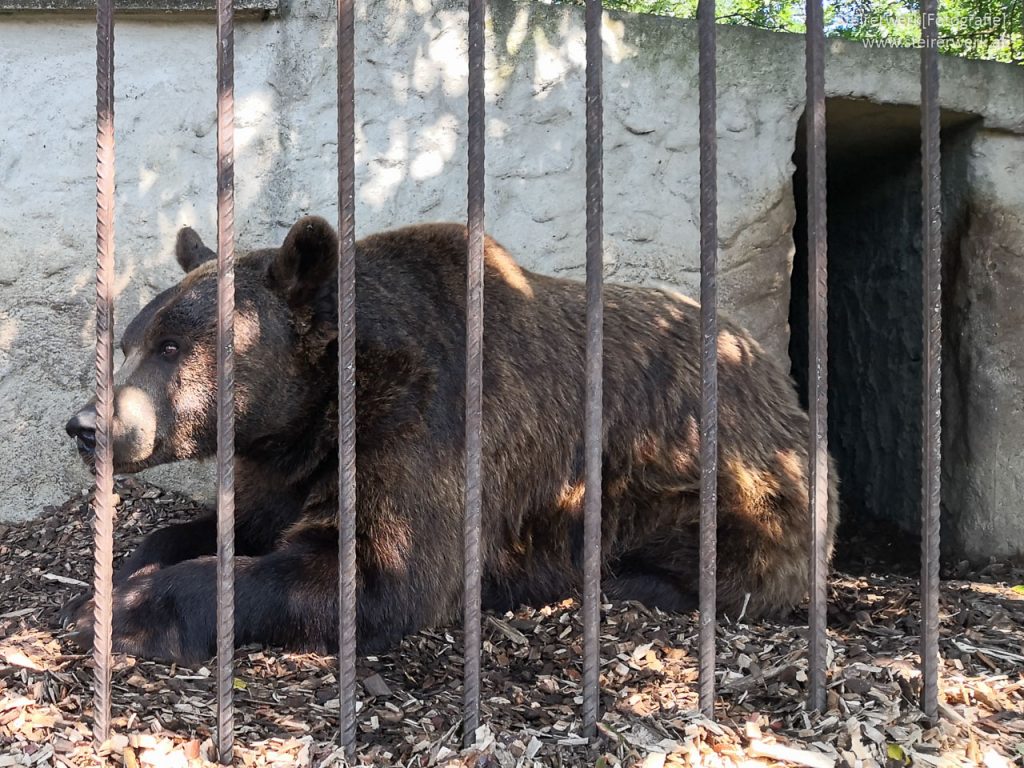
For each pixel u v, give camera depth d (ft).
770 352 18.98
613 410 13.78
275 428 12.39
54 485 16.67
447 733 8.86
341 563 8.42
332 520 12.11
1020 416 19.56
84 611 11.32
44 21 16.38
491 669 11.14
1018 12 21.12
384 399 11.94
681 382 14.40
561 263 18.02
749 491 14.02
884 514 23.24
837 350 25.22
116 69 16.53
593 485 8.73
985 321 19.67
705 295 8.91
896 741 8.76
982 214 19.63
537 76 17.88
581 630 12.16
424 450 12.01
